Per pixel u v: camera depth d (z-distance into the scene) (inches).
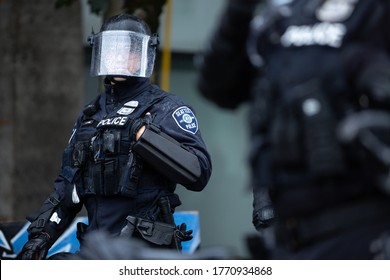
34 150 576.4
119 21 390.3
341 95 216.7
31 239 394.9
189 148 380.2
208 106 701.3
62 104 577.9
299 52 223.3
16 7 572.4
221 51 235.6
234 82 239.8
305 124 216.5
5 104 575.5
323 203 217.5
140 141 369.7
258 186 231.0
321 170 213.6
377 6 219.6
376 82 209.9
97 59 390.0
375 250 213.2
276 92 223.9
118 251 235.1
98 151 381.7
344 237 215.6
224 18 233.8
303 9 227.0
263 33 231.3
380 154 208.2
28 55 573.6
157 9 513.0
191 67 695.7
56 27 575.8
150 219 379.6
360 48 217.0
